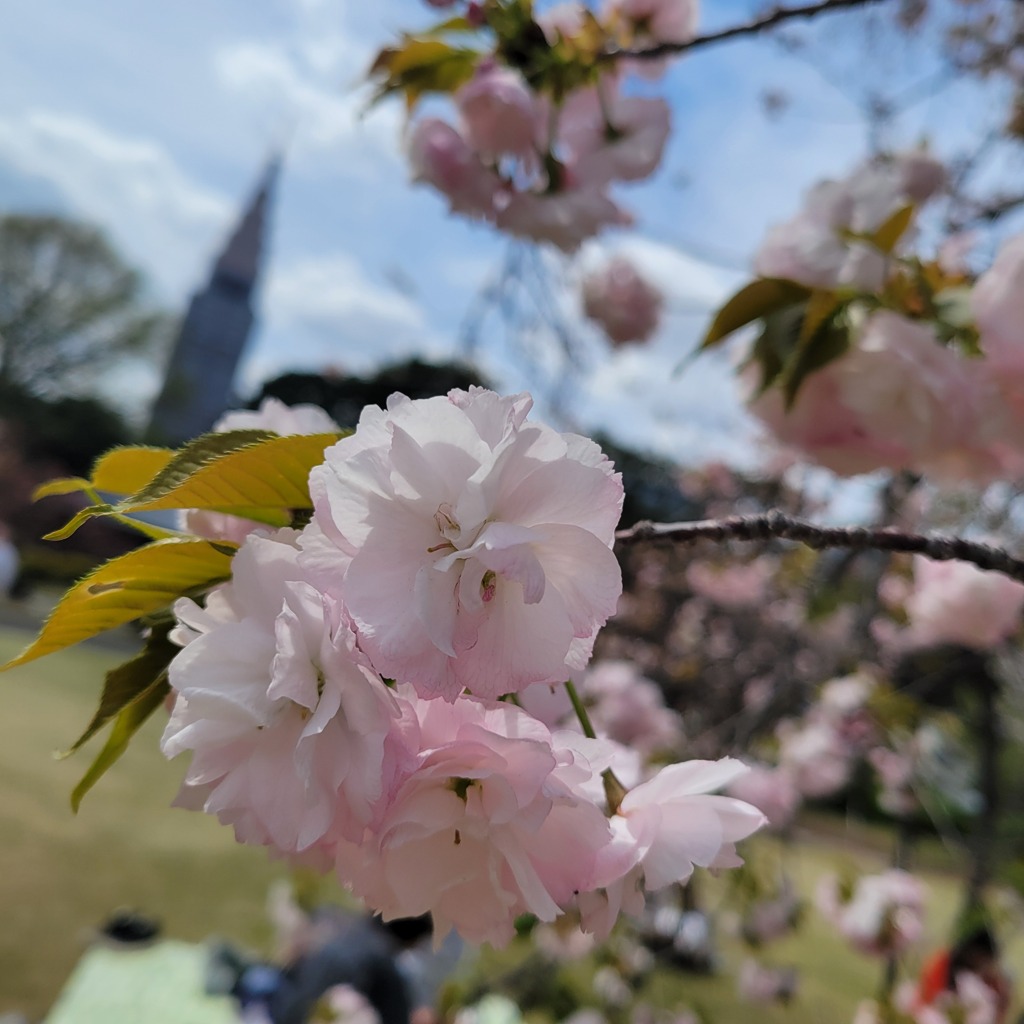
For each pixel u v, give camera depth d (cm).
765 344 27
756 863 80
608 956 80
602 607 16
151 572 18
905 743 76
